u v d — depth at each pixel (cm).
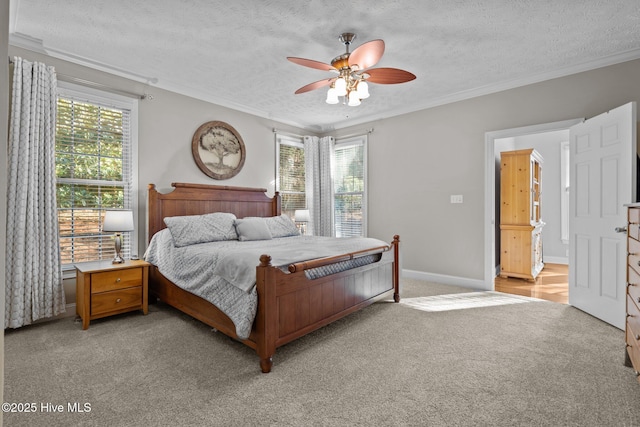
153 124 367
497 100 388
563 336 254
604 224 284
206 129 414
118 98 340
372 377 195
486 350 230
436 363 212
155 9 237
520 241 470
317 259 250
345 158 553
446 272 434
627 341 204
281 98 427
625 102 309
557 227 616
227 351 231
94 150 326
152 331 267
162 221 358
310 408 165
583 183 311
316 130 574
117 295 291
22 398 173
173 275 295
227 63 326
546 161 626
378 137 504
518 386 184
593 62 320
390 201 489
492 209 397
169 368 206
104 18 249
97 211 328
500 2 229
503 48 296
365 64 241
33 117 272
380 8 236
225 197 422
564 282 454
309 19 250
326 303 256
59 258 289
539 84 358
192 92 397
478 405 167
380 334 261
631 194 253
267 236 374
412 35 273
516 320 292
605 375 195
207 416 159
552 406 166
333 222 549
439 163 438
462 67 335
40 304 276
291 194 535
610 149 275
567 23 255
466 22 254
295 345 241
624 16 245
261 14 243
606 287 283
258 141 484
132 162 349
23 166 265
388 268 343
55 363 212
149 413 161
